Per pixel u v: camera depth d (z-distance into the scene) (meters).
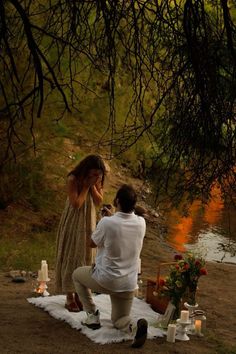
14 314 6.71
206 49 4.25
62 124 12.55
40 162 12.82
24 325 6.36
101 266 6.02
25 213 13.23
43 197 13.45
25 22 3.84
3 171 12.24
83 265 6.49
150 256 11.91
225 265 11.38
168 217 16.83
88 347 5.87
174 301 6.59
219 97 4.33
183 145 4.51
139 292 7.93
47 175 14.57
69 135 13.34
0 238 11.70
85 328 6.25
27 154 12.43
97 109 12.20
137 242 6.05
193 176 4.57
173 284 6.60
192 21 4.43
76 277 6.25
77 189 6.53
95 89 11.50
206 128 4.32
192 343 6.31
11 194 12.95
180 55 4.52
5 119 10.95
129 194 5.99
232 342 6.50
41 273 7.69
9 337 5.98
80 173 6.53
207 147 4.38
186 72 4.50
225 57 4.52
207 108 4.29
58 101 11.48
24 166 12.56
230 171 4.40
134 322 6.11
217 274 10.40
